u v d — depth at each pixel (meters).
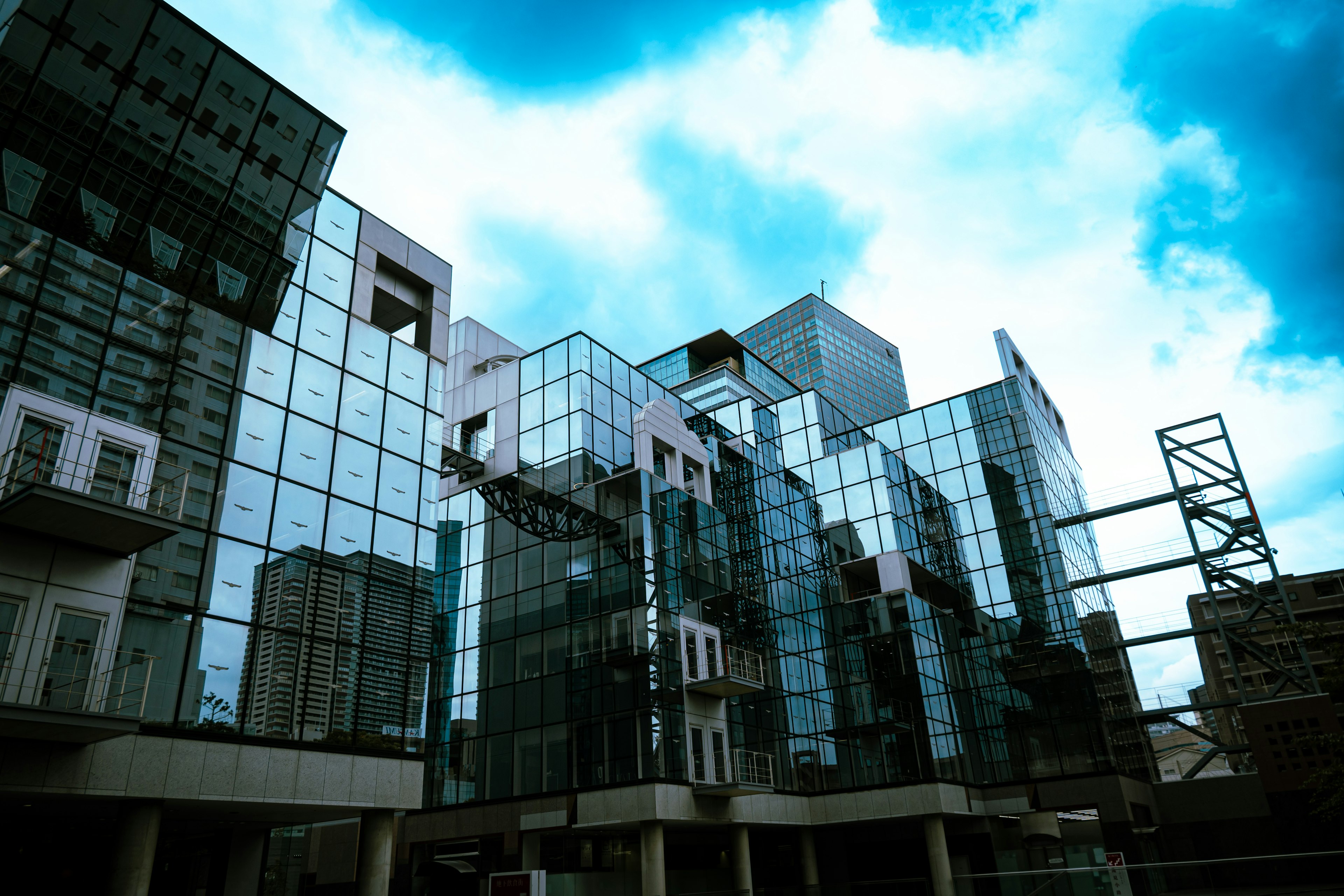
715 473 46.09
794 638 45.16
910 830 42.50
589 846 35.53
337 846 41.66
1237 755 51.00
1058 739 42.00
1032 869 39.94
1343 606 86.88
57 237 21.22
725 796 35.50
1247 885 33.81
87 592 18.75
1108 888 25.72
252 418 24.30
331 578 24.92
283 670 22.69
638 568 36.34
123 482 19.86
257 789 21.06
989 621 46.38
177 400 22.58
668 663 35.09
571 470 38.97
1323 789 33.19
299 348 26.38
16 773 17.12
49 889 23.86
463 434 44.31
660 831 31.91
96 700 18.19
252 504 23.47
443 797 38.28
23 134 21.00
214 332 24.11
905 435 53.31
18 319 19.89
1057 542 45.88
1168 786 43.53
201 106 23.89
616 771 33.34
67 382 20.38
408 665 26.17
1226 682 92.31
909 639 42.94
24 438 18.39
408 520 28.03
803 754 42.16
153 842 19.14
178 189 23.72
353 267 29.27
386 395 28.83
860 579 49.31
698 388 66.06
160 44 22.81
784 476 51.69
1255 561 47.72
